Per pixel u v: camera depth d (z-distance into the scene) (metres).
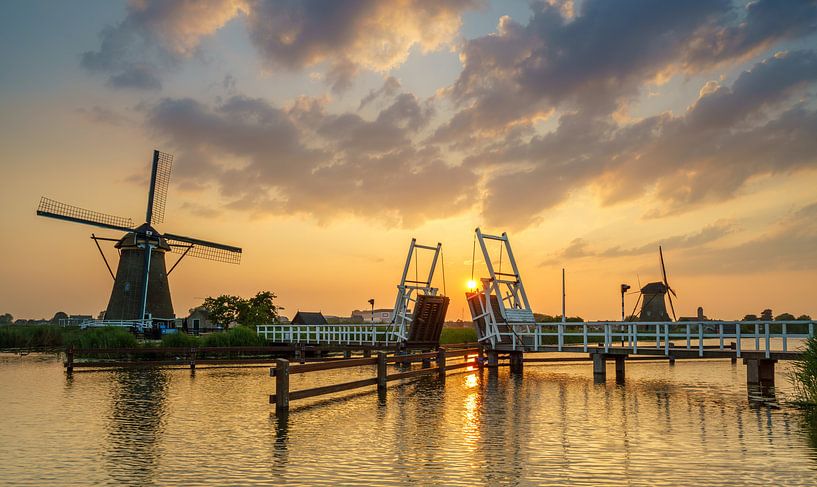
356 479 11.80
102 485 11.48
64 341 54.81
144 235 67.44
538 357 48.69
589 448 14.41
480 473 12.21
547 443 15.00
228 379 31.06
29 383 29.00
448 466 12.77
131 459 13.44
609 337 31.17
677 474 12.11
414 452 14.04
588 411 20.05
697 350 28.17
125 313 66.19
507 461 13.18
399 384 28.62
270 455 13.77
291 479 11.80
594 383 29.00
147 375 33.28
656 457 13.51
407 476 12.01
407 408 20.77
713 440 15.29
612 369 37.41
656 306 92.88
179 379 31.05
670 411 20.00
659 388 26.70
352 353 53.50
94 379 30.97
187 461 13.24
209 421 18.20
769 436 15.77
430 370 31.30
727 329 89.44
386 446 14.69
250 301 78.38
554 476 11.99
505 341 37.38
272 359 43.47
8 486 11.46
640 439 15.45
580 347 32.31
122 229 67.88
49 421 18.28
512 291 38.22
